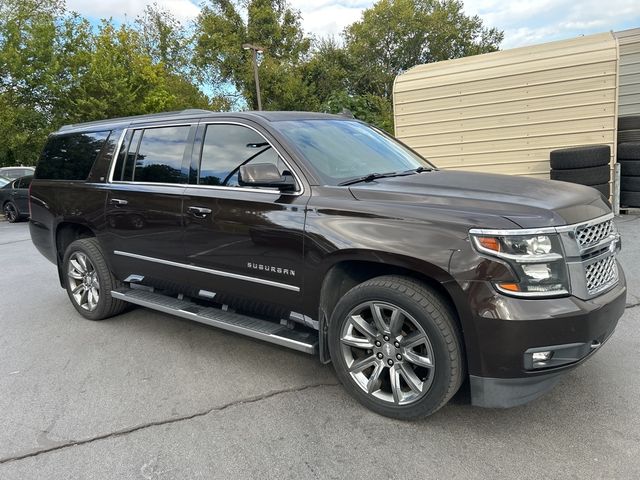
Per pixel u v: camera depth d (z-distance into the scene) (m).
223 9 40.94
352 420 2.99
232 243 3.51
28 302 5.77
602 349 3.75
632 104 9.92
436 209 2.77
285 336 3.36
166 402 3.30
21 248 9.94
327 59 44.09
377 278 2.92
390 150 4.09
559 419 2.89
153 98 25.88
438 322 2.67
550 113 8.34
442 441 2.74
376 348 2.98
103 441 2.87
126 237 4.33
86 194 4.66
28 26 23.89
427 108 9.44
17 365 3.97
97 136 4.77
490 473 2.46
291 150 3.36
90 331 4.67
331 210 3.04
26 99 23.84
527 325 2.47
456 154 9.28
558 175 7.96
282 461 2.63
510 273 2.50
